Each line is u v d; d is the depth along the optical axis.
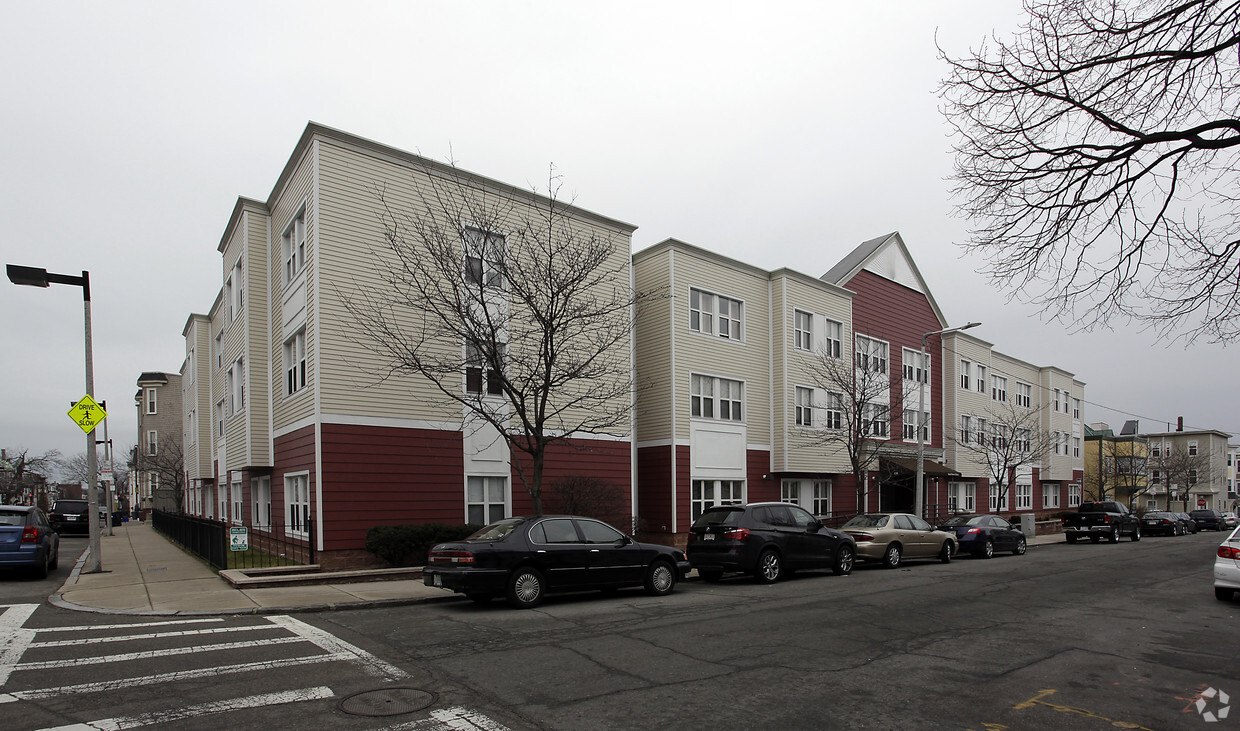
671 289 23.17
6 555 13.72
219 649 7.95
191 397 34.41
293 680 6.71
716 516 15.81
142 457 50.53
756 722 5.71
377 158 16.73
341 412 15.64
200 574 14.69
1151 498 72.44
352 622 9.84
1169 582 15.63
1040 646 8.68
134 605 10.91
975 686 6.84
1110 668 7.62
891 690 6.66
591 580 12.06
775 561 15.47
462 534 15.99
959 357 37.59
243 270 19.97
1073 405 51.09
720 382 24.56
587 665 7.42
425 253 16.98
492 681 6.77
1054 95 6.89
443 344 17.19
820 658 7.88
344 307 15.92
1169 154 6.67
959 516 24.23
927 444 33.59
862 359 28.47
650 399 23.36
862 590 13.88
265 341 19.56
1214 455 74.19
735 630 9.42
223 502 26.62
